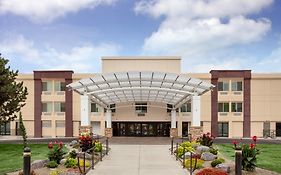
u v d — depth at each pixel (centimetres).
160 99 4028
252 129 5016
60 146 1823
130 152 2452
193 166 1719
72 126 5091
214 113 5025
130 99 4091
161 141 3553
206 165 1783
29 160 1185
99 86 2858
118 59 4947
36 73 5088
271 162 1969
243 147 1630
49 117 5100
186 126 4912
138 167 1780
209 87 2700
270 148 2919
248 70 5022
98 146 2197
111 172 1634
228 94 5041
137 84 2861
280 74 5009
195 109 2914
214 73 5003
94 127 5056
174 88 2944
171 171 1662
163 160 2036
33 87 5112
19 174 1382
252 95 5028
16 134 5103
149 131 4956
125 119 4956
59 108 5119
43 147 2862
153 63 4934
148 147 2817
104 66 4950
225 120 5025
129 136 4872
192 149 2131
